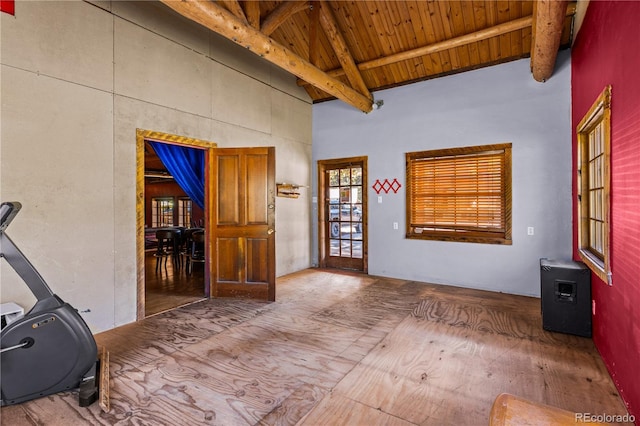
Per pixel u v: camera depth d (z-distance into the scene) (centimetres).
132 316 368
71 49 316
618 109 231
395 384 244
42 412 212
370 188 600
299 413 211
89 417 208
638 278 198
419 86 549
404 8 463
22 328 215
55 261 308
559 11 286
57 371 224
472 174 508
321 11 466
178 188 1139
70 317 226
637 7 194
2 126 276
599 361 276
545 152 451
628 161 213
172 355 290
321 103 656
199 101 442
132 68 366
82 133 325
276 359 282
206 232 465
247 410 214
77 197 323
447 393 233
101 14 339
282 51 390
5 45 277
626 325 218
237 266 454
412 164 561
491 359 281
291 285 526
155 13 389
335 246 659
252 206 450
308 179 659
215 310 408
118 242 355
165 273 612
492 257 491
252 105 527
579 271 324
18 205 218
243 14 334
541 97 453
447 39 474
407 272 564
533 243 461
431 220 545
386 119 582
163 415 209
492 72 488
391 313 396
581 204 361
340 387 240
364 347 305
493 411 130
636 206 201
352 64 526
